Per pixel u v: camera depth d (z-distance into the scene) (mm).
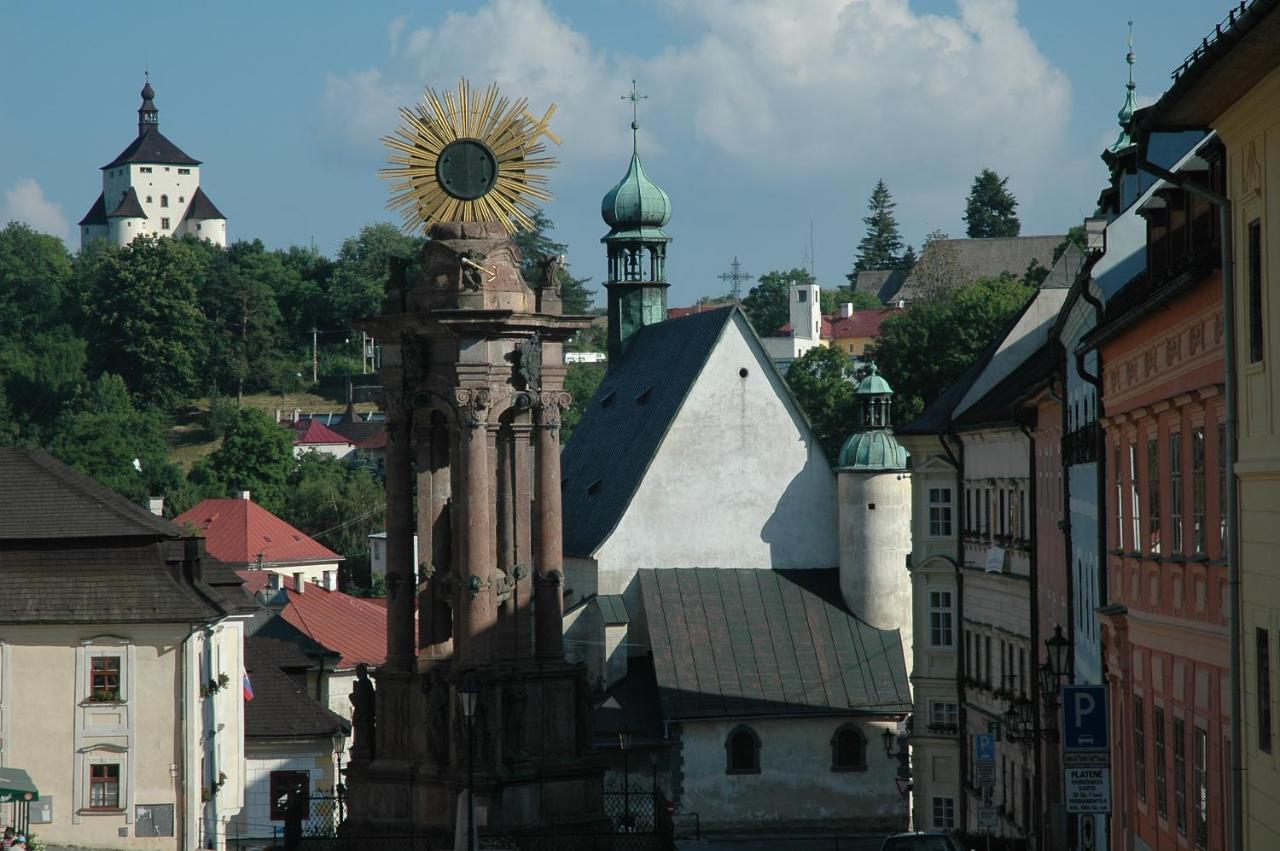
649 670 161000
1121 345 72250
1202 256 53719
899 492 163375
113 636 105438
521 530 97750
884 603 162375
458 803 89688
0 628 105125
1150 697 66812
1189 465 59875
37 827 104875
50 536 106062
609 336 189750
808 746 156125
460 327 95062
